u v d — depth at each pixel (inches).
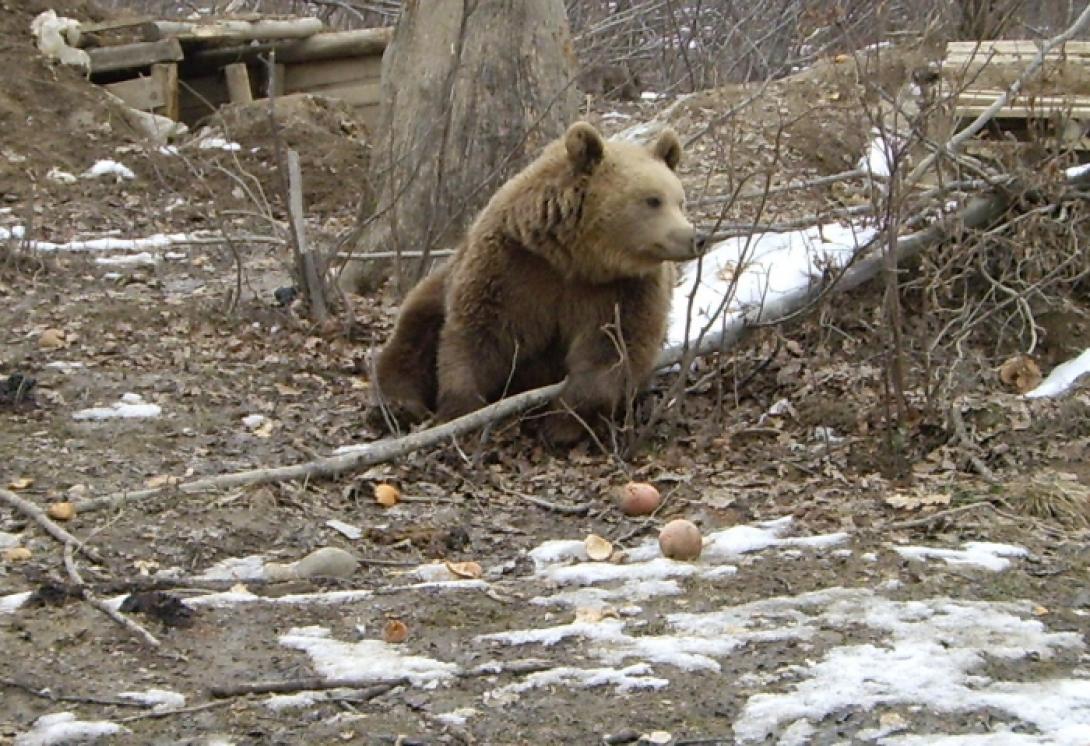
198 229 685.3
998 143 462.9
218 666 247.9
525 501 346.0
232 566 299.3
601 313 382.9
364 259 536.7
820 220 477.7
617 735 222.8
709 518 330.6
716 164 588.1
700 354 423.2
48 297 528.1
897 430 361.7
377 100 901.2
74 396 410.6
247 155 781.9
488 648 256.8
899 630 261.0
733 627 264.5
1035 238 436.8
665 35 1050.7
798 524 324.2
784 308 444.1
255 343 481.1
